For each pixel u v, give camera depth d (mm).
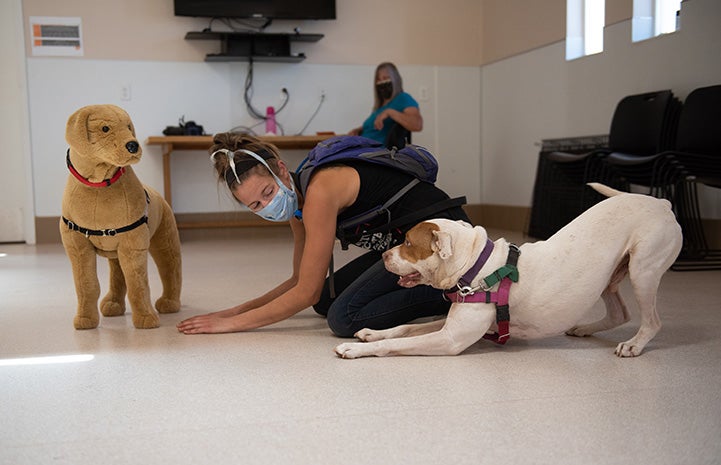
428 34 6730
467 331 1928
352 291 2227
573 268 1891
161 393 1706
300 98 6434
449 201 2191
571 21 5508
